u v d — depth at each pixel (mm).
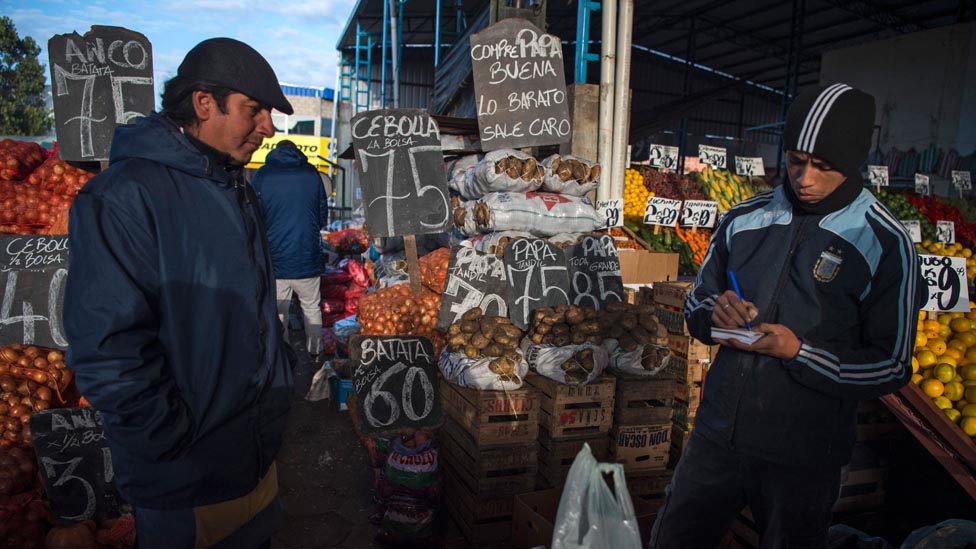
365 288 7453
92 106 3203
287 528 3182
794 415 1744
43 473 2445
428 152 3885
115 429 1411
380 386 3137
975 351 3104
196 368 1540
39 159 3781
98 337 1349
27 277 2975
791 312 1754
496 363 3086
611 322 3445
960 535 2188
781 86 24797
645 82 23766
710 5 16688
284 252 5543
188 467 1552
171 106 1548
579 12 5402
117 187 1423
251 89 1524
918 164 12867
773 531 1834
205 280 1539
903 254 1623
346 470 3842
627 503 1134
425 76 21656
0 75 26125
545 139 4516
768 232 1840
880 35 17266
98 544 2398
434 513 3035
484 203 4082
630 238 6555
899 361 1635
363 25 17156
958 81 12102
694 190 8664
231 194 1627
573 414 3164
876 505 3094
